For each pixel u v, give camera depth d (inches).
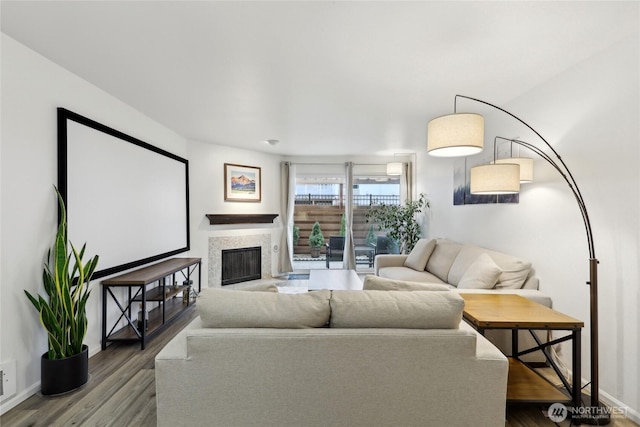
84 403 81.2
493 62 91.2
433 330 63.4
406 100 122.4
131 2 65.4
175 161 166.4
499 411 62.8
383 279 79.2
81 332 91.2
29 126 84.8
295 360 61.9
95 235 108.3
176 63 92.7
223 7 66.8
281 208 239.3
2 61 77.8
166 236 156.8
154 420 74.4
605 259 83.5
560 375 81.8
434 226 204.7
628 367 78.0
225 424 62.4
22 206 82.9
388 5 66.0
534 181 109.5
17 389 81.0
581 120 90.4
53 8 67.5
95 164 108.2
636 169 76.0
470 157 154.4
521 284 109.8
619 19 70.6
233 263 210.8
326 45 82.1
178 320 143.5
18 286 81.7
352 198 243.9
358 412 62.6
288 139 188.2
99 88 111.3
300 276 233.1
